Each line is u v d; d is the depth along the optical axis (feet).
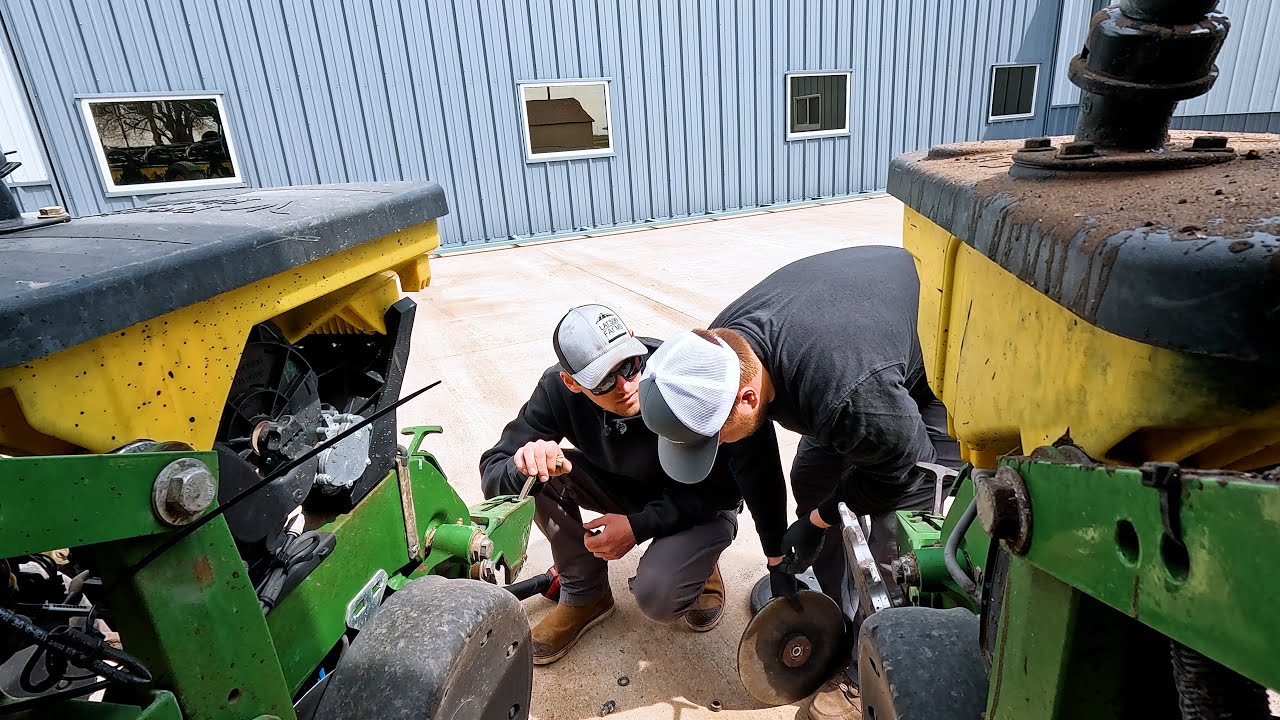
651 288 19.03
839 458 6.36
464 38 25.20
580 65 27.14
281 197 4.22
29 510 2.18
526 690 4.62
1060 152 2.31
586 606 6.44
